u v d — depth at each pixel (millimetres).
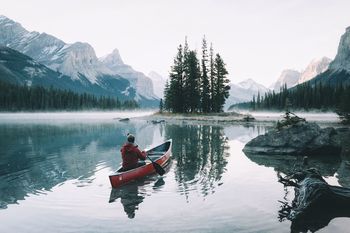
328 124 48406
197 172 15914
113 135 37250
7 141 30875
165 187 13188
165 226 9109
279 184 13352
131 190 12867
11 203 11375
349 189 10859
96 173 16156
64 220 9734
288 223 9125
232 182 13766
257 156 20531
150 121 71688
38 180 14688
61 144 28312
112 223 9430
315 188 10305
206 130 41875
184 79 82938
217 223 9227
